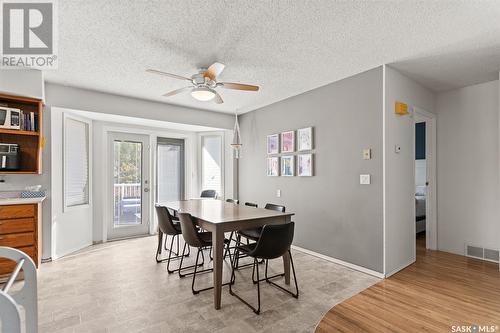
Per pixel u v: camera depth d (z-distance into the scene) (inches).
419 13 80.5
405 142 130.7
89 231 171.2
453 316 85.4
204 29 89.2
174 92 122.1
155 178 205.6
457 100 151.3
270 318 84.5
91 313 86.8
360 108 127.3
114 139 187.9
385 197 117.1
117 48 102.2
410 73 129.3
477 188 143.7
